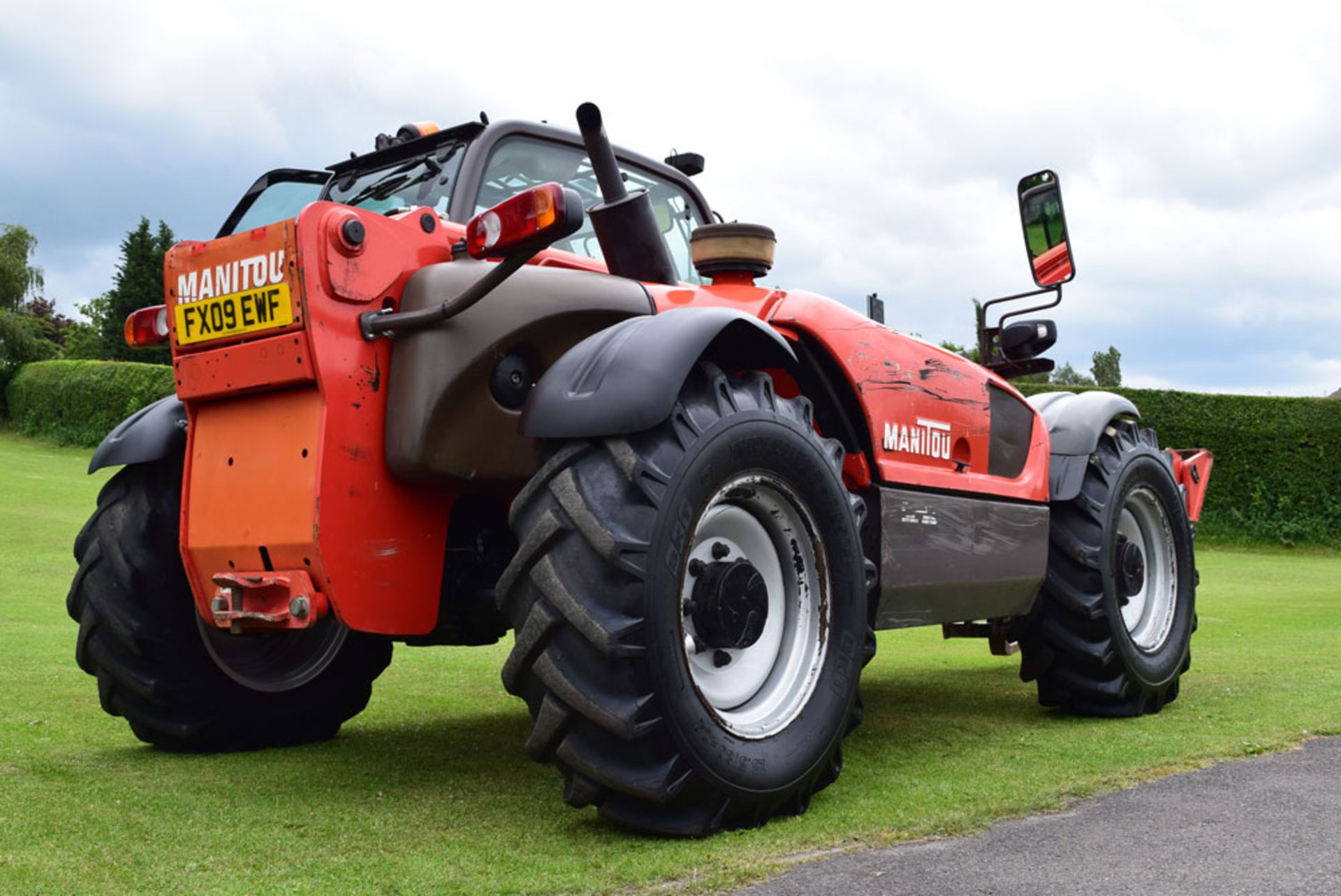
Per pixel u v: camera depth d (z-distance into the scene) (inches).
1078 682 147.6
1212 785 105.2
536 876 77.0
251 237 94.9
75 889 74.3
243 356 96.0
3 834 87.7
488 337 95.5
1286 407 743.1
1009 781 106.9
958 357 141.3
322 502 92.2
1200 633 258.5
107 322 2165.4
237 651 122.4
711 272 121.6
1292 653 210.2
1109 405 160.1
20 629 228.2
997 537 136.9
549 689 86.4
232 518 98.7
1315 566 595.2
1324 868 79.7
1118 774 109.8
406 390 94.3
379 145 129.6
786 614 103.3
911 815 94.1
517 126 121.4
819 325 118.6
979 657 227.8
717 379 96.5
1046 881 76.8
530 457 98.7
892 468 123.0
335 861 80.9
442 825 91.7
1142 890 75.1
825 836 88.6
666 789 85.3
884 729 139.5
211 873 78.0
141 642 118.9
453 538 109.5
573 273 103.2
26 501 600.4
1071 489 148.6
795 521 102.6
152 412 120.3
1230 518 745.6
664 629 86.3
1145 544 165.5
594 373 90.0
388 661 137.3
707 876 77.6
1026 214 167.9
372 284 95.0
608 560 84.8
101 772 113.2
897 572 120.9
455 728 141.6
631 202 111.0
